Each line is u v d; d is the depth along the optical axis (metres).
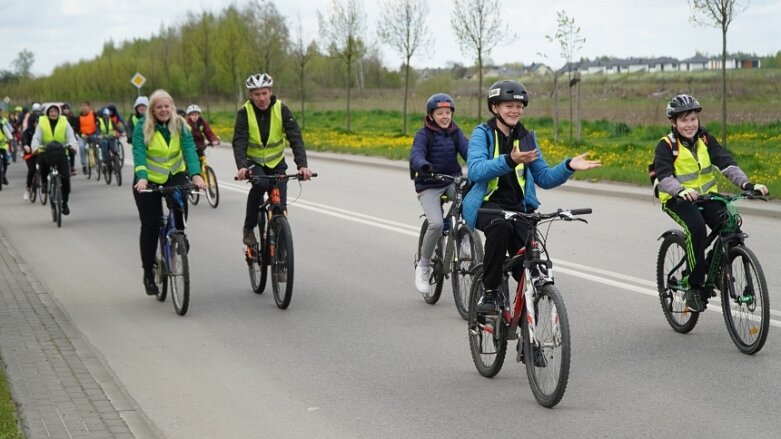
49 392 6.30
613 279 9.99
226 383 6.75
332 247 12.58
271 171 9.53
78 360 7.15
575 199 16.80
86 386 6.45
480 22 32.84
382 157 27.05
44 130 15.91
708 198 7.30
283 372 7.00
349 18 40.62
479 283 6.70
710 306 8.62
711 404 5.96
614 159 22.25
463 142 8.75
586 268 10.58
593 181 18.75
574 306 8.84
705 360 6.96
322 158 28.03
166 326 8.55
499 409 6.00
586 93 61.78
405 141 32.56
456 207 8.55
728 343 7.42
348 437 5.58
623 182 18.45
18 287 10.27
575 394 6.25
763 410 5.82
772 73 69.44
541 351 5.97
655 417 5.75
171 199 9.17
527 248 6.03
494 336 6.46
